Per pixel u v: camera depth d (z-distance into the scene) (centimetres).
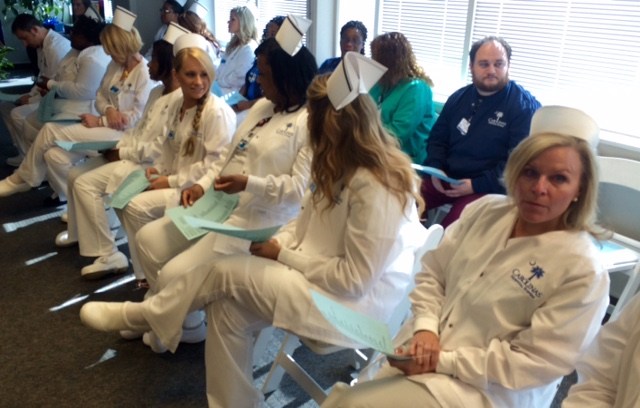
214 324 156
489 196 139
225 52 452
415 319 135
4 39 809
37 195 383
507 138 239
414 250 161
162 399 189
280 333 230
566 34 264
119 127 320
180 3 569
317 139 151
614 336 110
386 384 122
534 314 115
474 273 127
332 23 402
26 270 279
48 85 381
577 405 110
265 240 161
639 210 228
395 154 149
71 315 239
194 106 241
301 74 189
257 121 208
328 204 152
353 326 123
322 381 201
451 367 119
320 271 149
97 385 195
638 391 97
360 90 142
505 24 291
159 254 211
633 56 241
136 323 172
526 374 112
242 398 163
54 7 685
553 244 117
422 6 337
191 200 217
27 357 210
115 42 308
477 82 243
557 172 112
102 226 270
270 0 480
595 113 260
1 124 557
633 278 193
